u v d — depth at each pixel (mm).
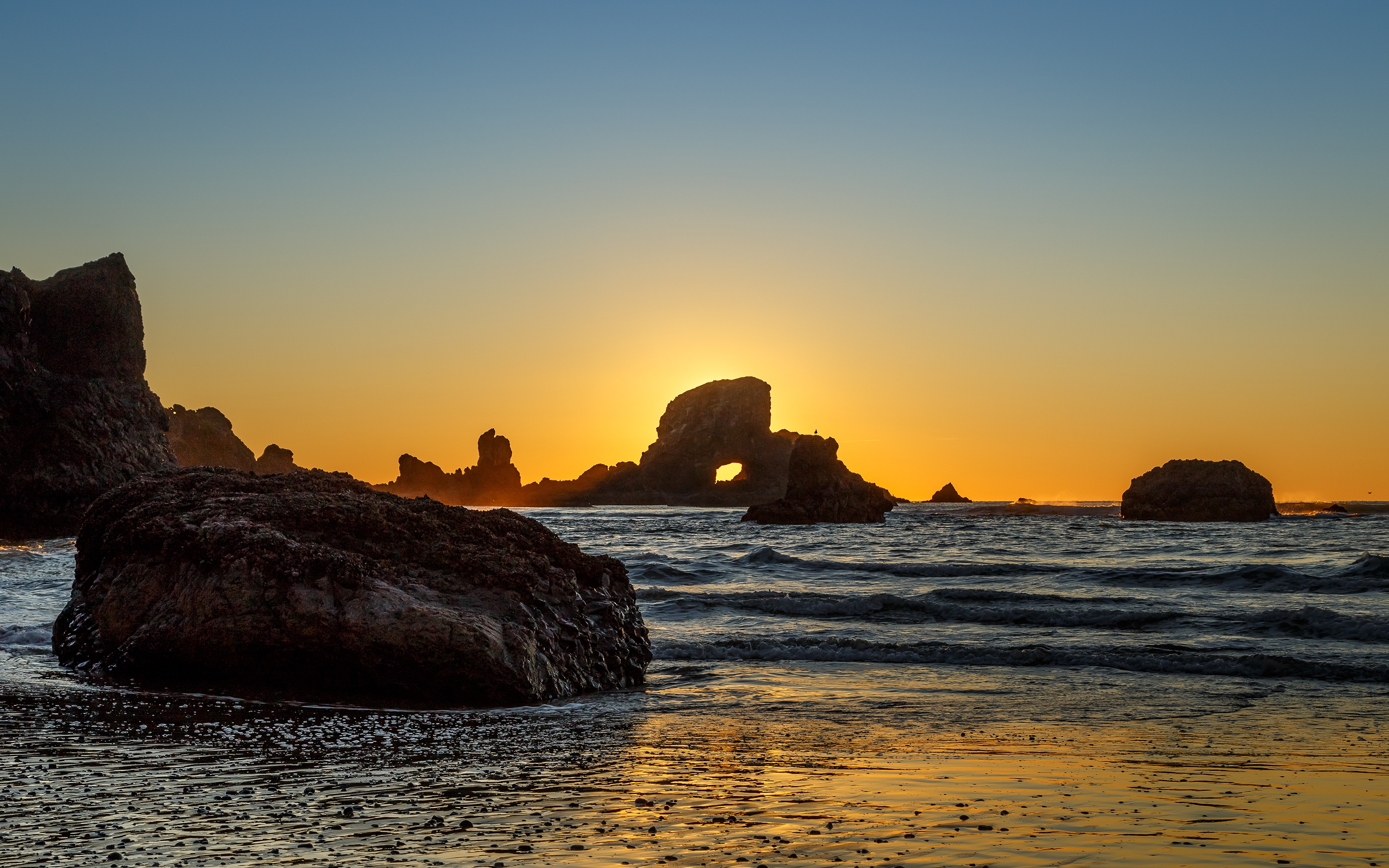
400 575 13500
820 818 6777
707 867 5512
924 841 6098
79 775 8328
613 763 9094
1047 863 5582
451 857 5766
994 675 14898
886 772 8672
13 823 6652
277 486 16188
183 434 156375
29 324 72188
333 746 9844
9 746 9594
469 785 8062
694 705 12586
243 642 12836
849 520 90500
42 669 14195
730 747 9961
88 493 65000
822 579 30484
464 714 11906
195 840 6207
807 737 10555
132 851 5922
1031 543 53375
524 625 13359
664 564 34312
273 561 13031
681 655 16953
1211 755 9539
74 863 5672
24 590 24547
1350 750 9758
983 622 20828
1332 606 22609
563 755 9523
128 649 13453
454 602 13312
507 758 9344
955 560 39562
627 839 6195
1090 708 12312
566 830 6449
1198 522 87188
